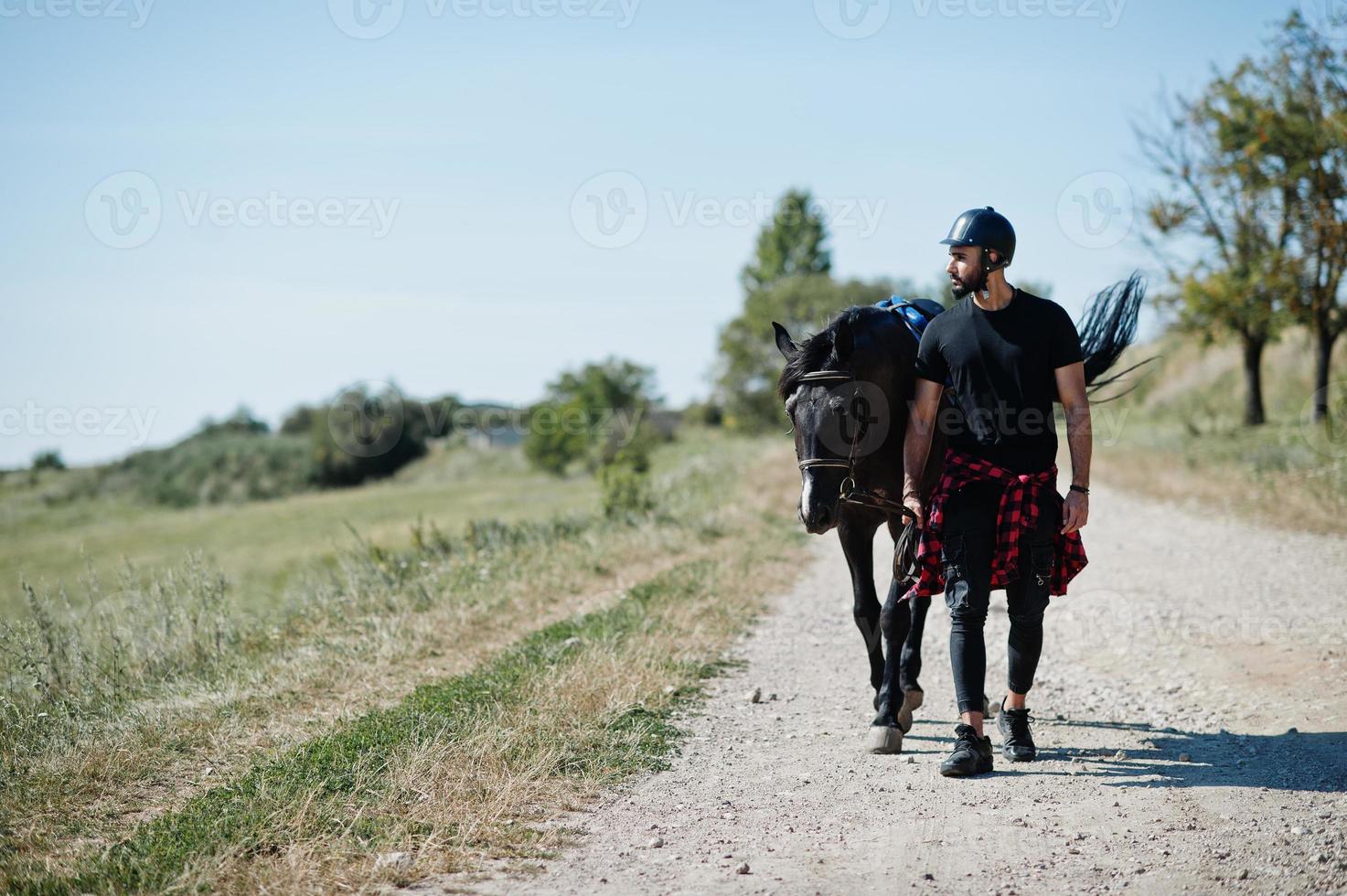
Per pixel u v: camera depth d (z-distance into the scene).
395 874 4.60
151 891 4.40
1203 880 4.48
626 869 4.76
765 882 4.59
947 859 4.82
